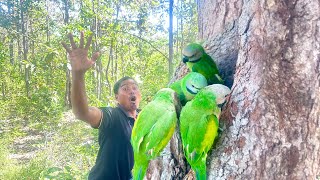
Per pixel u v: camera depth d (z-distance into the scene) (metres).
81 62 1.31
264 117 0.78
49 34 10.55
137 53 9.17
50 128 5.95
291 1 0.78
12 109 8.27
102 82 7.97
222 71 1.04
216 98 0.78
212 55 1.09
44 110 6.82
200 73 0.92
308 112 0.78
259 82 0.79
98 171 1.51
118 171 1.50
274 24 0.79
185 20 6.61
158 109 0.81
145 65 9.02
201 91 0.80
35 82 8.70
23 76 10.12
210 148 0.83
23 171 3.60
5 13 9.66
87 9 6.15
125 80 1.59
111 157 1.49
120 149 1.50
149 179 1.04
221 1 1.12
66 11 9.31
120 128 1.50
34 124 6.50
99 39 5.45
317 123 0.79
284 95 0.78
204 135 0.77
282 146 0.78
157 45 9.36
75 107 1.37
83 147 3.62
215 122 0.78
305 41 0.78
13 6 9.91
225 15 1.10
